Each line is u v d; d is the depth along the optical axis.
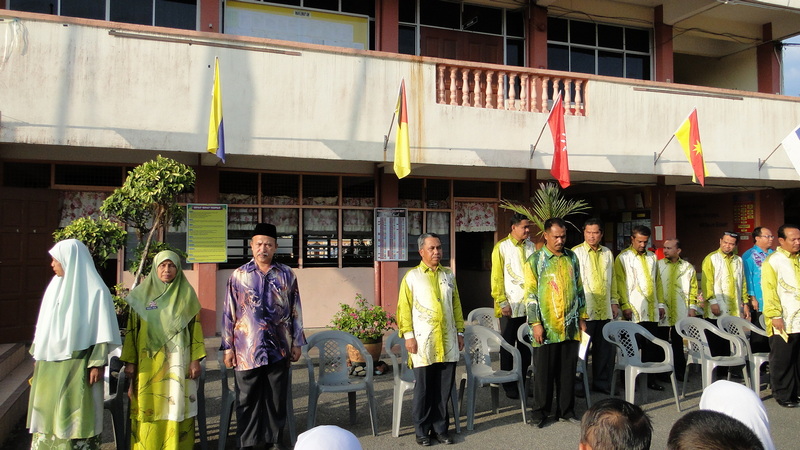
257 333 3.96
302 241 8.32
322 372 4.79
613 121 8.59
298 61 7.00
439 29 9.54
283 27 8.55
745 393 2.42
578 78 8.41
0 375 5.30
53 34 6.05
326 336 4.86
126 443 4.23
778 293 5.40
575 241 12.04
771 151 9.53
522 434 4.63
